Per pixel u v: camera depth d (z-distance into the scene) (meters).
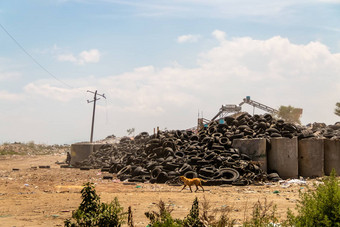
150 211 15.25
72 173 34.88
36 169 39.84
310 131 33.53
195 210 9.21
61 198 19.44
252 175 26.91
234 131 34.22
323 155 29.19
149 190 22.83
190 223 8.95
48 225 13.12
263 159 29.50
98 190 22.88
